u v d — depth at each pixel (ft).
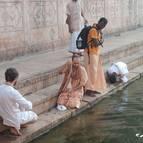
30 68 29.50
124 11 55.11
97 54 28.96
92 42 28.37
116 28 52.90
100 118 24.62
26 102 20.90
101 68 29.94
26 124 21.93
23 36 33.99
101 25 28.58
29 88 25.94
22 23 33.76
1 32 31.40
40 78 27.02
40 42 36.42
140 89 31.63
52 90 26.71
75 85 26.84
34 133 21.48
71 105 25.50
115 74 32.04
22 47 33.96
